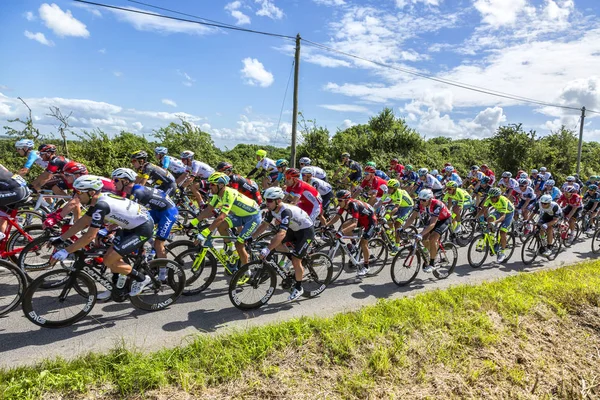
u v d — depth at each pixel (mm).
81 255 4051
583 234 11141
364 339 4043
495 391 3568
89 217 3932
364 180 9367
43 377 2998
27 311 3736
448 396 3406
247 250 5531
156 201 4992
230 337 3842
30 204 6340
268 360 3584
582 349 4504
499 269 7469
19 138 9922
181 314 4551
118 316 4367
